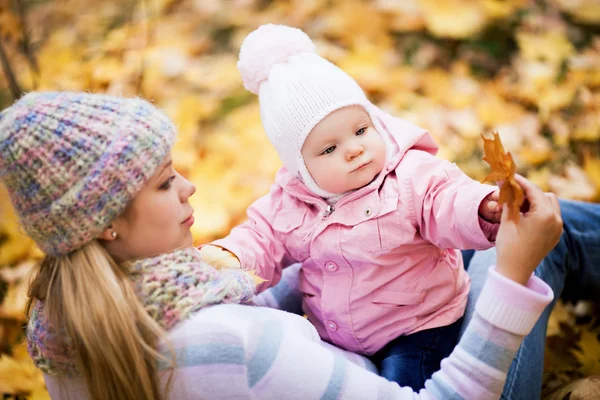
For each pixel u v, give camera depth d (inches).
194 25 135.0
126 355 40.3
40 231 41.7
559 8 121.8
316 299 60.7
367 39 121.7
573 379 70.4
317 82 54.1
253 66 58.1
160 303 41.8
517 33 117.7
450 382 42.8
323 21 127.3
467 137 100.3
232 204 94.0
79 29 137.9
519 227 39.9
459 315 58.1
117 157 40.3
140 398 41.3
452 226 49.0
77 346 41.5
